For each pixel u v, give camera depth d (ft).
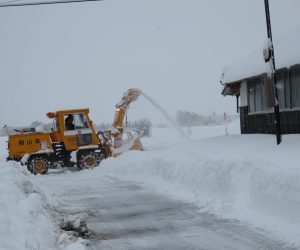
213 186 30.09
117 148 64.64
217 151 44.37
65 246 19.98
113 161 55.31
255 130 57.62
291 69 47.78
